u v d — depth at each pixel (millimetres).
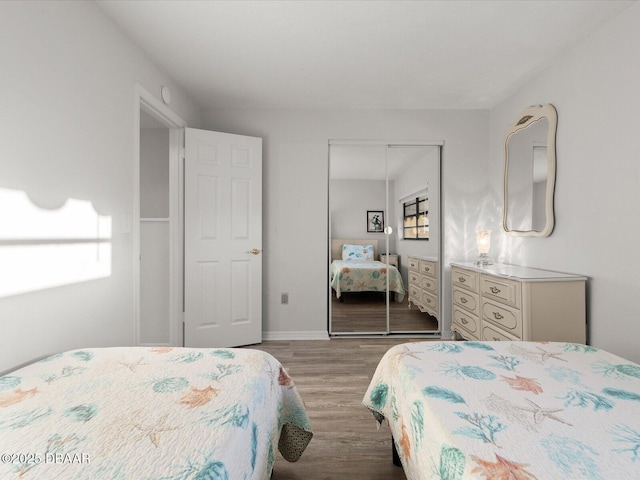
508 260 3150
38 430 768
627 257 1935
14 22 1285
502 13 1971
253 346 3174
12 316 1270
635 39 1880
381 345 3203
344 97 3166
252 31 2127
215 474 642
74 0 1618
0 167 1231
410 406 1023
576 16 1996
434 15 1988
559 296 2176
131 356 1258
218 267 3062
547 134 2557
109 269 1866
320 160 3445
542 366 1173
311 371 2545
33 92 1372
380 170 3541
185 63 2516
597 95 2133
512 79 2803
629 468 654
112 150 1916
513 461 681
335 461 1520
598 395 956
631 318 1908
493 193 3410
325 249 3451
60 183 1515
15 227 1285
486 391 988
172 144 2924
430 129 3467
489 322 2619
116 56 1984
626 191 1939
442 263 3525
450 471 718
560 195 2461
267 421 1046
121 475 619
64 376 1074
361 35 2186
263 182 3422
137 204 2143
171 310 2918
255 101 3252
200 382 1032
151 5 1851
